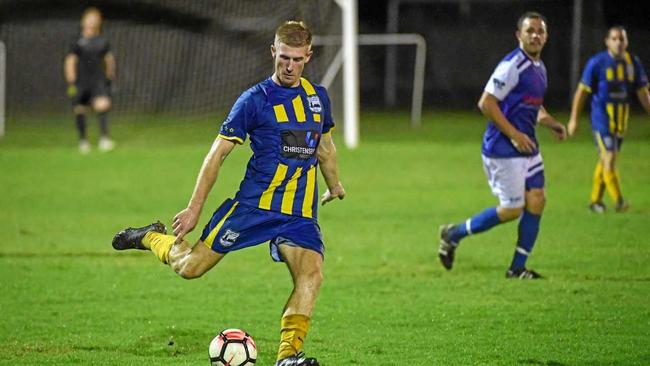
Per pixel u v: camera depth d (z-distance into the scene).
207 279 31.41
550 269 32.47
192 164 63.72
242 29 89.06
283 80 19.23
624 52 42.66
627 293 28.58
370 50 110.12
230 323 25.33
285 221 19.53
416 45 108.06
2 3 92.88
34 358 21.72
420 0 105.94
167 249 20.48
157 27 93.69
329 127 20.62
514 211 30.61
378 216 44.16
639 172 57.84
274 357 21.95
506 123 29.80
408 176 57.50
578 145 72.88
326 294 28.92
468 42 106.50
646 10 97.62
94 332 24.30
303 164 19.53
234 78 91.31
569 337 23.48
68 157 67.50
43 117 90.81
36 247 37.16
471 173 58.69
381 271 32.50
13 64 92.75
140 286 30.23
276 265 33.91
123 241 21.55
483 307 26.95
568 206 46.06
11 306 27.36
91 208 46.59
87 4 95.12
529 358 21.56
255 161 19.55
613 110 42.94
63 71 93.44
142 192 51.88
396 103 108.75
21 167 62.12
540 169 30.78
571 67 101.50
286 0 84.25
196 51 92.44
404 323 25.17
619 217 42.75
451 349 22.45
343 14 72.75
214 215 19.78
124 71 93.50
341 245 37.38
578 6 95.44
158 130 85.81
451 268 32.59
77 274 32.09
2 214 44.94
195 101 92.75
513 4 104.25
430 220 43.03
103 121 72.44
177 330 24.47
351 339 23.52
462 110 102.81
